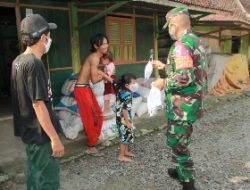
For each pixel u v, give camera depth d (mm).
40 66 2301
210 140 5336
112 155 4605
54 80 6039
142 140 5340
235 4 14250
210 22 10773
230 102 8781
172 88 3109
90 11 6727
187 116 3119
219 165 4207
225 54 11008
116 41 7625
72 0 6188
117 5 5621
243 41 14273
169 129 3271
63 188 3574
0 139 5047
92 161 4371
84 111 4484
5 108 6875
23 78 2299
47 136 2434
